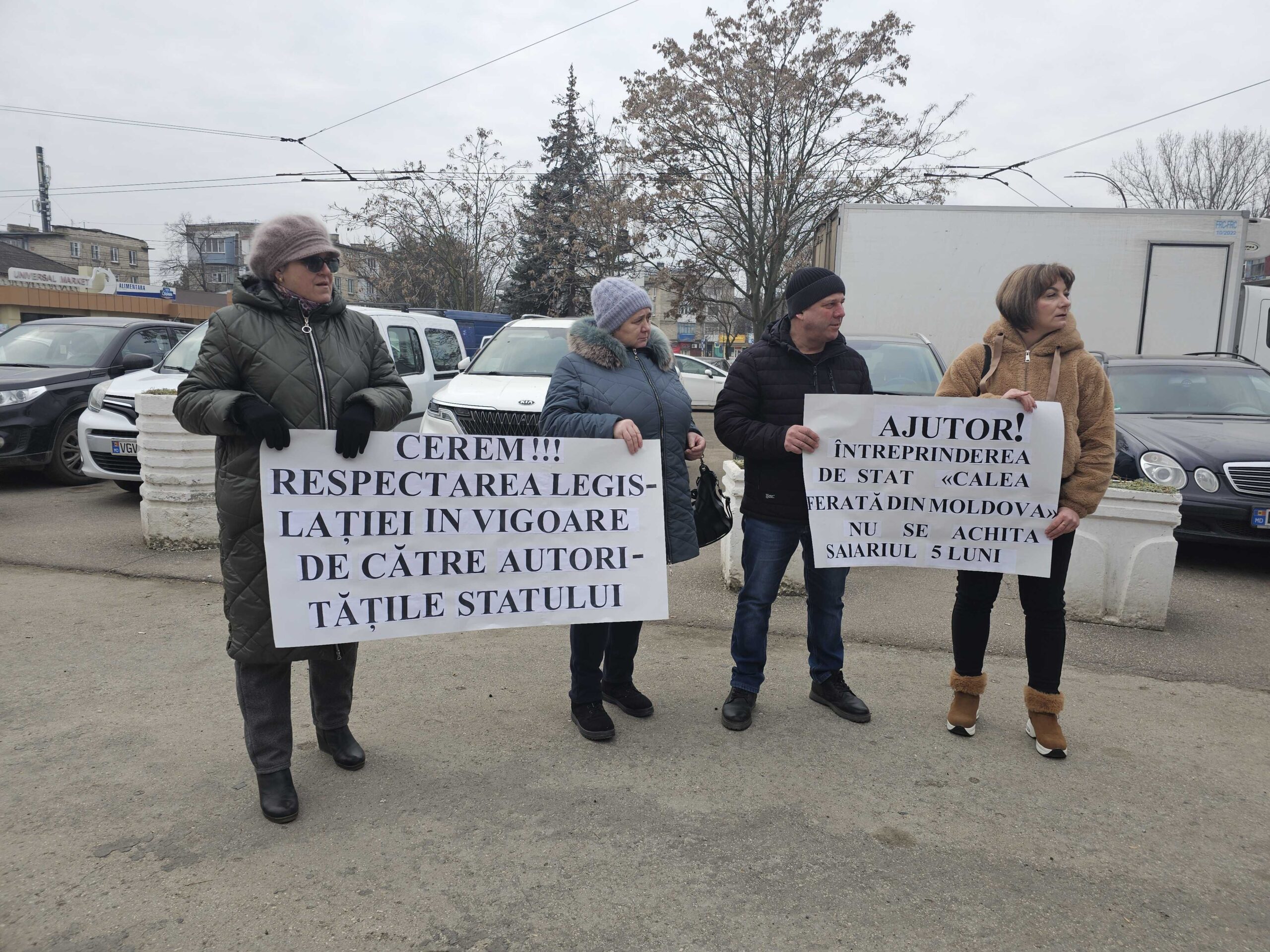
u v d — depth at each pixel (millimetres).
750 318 27500
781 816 2793
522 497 3018
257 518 2666
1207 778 3090
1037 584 3221
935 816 2807
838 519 3293
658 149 25500
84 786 2889
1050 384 3143
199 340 8562
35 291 26000
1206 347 10781
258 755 2701
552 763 3125
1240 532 5750
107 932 2176
